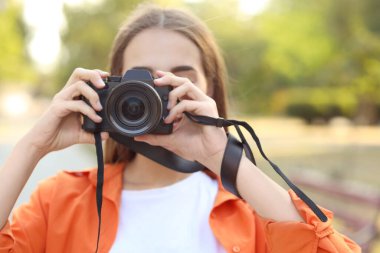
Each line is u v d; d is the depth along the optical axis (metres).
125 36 2.18
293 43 17.83
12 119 31.36
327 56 16.75
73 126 2.02
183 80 1.98
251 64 19.22
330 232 1.87
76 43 16.78
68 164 10.33
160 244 2.01
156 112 1.91
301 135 20.34
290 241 1.86
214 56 2.31
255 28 18.53
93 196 2.09
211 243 2.04
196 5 12.72
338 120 23.86
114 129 1.92
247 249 2.02
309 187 6.12
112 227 2.03
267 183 1.96
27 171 1.95
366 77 15.36
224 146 1.99
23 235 1.97
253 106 25.64
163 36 2.12
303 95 24.64
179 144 2.02
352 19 14.68
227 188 1.98
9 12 34.84
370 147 16.06
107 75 2.00
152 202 2.12
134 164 2.24
